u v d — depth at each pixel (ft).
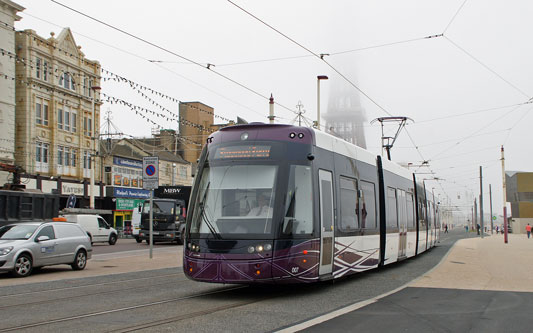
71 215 117.60
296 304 33.19
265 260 33.83
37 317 28.17
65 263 55.31
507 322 27.81
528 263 70.28
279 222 34.68
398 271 57.88
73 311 30.12
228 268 33.99
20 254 49.67
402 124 87.35
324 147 40.81
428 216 90.43
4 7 128.88
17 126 138.10
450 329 25.84
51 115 147.23
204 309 30.91
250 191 35.91
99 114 168.86
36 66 141.08
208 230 35.24
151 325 25.82
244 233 34.50
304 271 35.35
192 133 225.56
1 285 43.01
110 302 33.73
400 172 66.33
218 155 38.06
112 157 178.09
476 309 31.89
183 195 130.31
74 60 155.94
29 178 136.67
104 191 172.14
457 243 141.08
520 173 299.99
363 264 47.73
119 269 58.23
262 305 32.68
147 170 71.20
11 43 132.05
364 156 51.52
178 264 64.49
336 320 27.55
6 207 76.74
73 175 156.87
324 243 38.27
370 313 29.86
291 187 36.09
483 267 63.05
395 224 60.54
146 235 123.44
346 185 44.57
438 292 39.65
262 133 38.17
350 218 44.73
